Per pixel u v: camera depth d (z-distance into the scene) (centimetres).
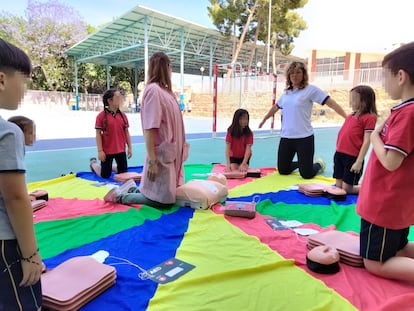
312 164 448
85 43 2256
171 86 303
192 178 440
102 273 166
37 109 2388
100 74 3228
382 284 172
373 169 174
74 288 153
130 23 1886
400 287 169
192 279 171
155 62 294
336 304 154
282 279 176
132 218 272
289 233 245
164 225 257
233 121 460
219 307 151
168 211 295
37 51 2714
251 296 160
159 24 1925
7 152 104
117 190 315
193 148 782
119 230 248
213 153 711
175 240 229
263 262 194
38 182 390
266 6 2270
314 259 184
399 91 162
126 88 3447
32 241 113
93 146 744
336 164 386
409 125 153
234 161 480
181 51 2038
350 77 1914
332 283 174
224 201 332
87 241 228
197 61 2844
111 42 2241
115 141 436
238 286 169
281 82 1959
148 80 298
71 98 2616
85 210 294
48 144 761
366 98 355
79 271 168
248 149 464
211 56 2389
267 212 299
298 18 2497
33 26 2705
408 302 152
